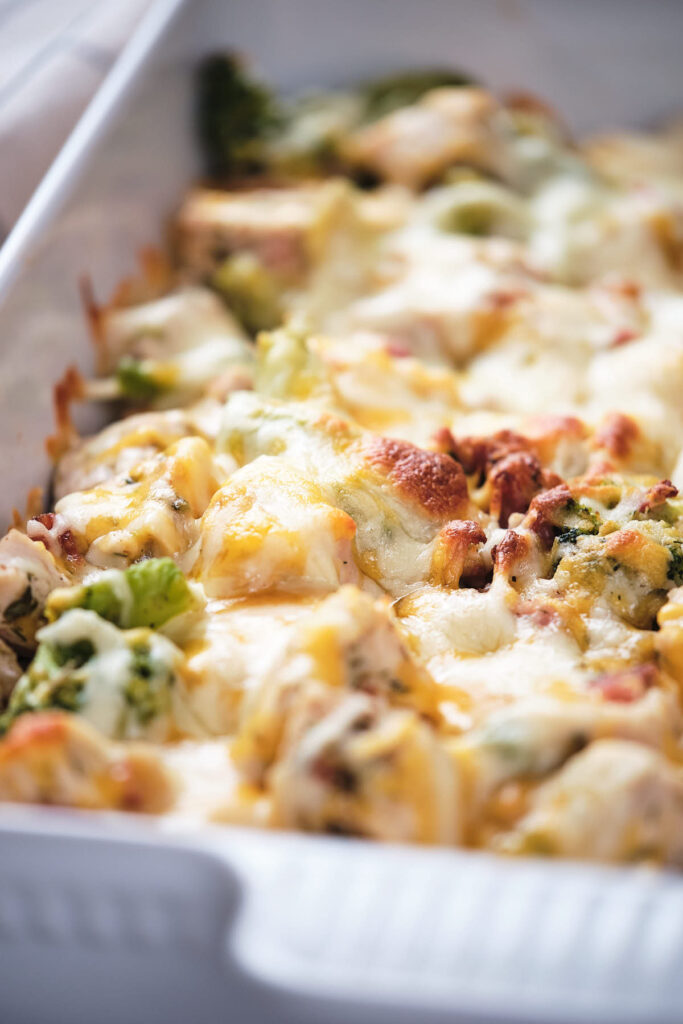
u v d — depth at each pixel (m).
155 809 0.37
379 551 0.46
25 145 0.58
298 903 0.32
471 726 0.39
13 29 0.71
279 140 0.80
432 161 0.78
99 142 0.58
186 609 0.42
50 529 0.46
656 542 0.44
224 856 0.33
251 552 0.43
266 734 0.37
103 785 0.36
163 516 0.46
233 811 0.36
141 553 0.45
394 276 0.67
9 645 0.43
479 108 0.80
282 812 0.35
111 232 0.61
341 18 0.92
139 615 0.42
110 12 0.73
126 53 0.66
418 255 0.67
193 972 0.33
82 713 0.39
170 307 0.60
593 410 0.55
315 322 0.64
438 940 0.32
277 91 0.91
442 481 0.47
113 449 0.51
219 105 0.77
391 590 0.45
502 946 0.32
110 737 0.39
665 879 0.33
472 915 0.32
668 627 0.42
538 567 0.45
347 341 0.58
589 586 0.44
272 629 0.42
